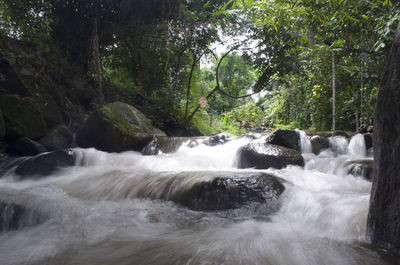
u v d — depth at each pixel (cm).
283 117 1589
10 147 521
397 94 161
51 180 398
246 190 279
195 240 204
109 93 873
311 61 805
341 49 704
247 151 470
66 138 616
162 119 967
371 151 557
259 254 179
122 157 520
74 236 217
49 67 705
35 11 693
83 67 831
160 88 998
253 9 367
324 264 163
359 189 318
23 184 383
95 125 596
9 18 683
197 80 1312
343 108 959
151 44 1051
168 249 189
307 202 264
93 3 755
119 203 307
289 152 457
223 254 180
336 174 413
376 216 180
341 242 195
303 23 542
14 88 573
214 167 495
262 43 899
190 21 918
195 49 1009
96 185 360
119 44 980
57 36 783
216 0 973
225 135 652
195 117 1204
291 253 179
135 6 804
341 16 332
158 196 313
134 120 663
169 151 618
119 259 177
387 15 523
